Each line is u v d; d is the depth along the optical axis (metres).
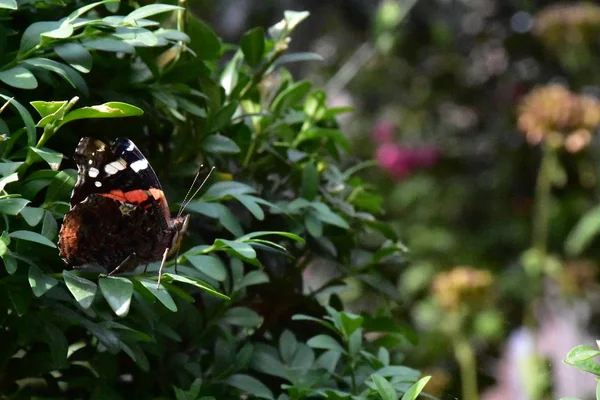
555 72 1.47
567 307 1.27
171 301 0.60
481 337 1.07
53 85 0.63
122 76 0.66
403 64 1.64
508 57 1.51
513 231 1.40
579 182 1.34
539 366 0.94
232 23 1.55
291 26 0.69
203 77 0.66
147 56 0.65
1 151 0.62
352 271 0.70
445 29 1.52
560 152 1.16
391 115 1.64
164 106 0.67
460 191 1.47
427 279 1.36
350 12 1.64
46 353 0.64
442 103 1.59
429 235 1.43
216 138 0.67
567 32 1.29
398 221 1.51
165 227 0.63
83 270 0.63
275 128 0.69
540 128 1.00
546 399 0.93
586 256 1.34
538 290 1.11
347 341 0.66
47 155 0.60
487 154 1.51
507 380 1.01
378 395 0.64
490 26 1.53
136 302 0.63
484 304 0.98
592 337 1.30
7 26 0.65
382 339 0.70
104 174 0.63
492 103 1.54
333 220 0.67
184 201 0.65
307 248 0.69
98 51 0.66
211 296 0.66
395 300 0.70
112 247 0.63
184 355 0.66
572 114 0.99
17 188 0.62
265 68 0.69
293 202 0.67
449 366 1.14
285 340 0.67
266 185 0.69
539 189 1.37
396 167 1.50
